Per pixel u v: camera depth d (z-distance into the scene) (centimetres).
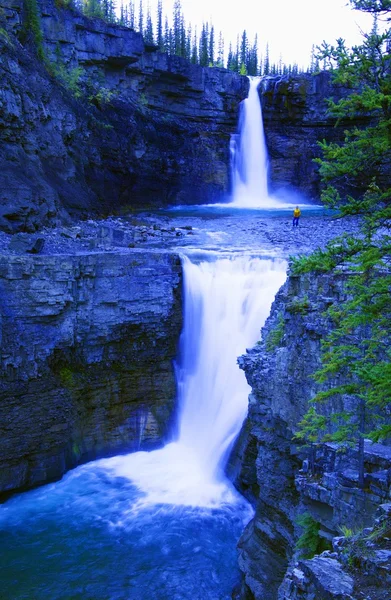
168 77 5234
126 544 1836
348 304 1140
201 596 1612
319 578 827
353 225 4159
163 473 2322
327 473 1299
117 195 4672
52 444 2261
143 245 3328
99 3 5628
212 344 2592
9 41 3262
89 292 2406
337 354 1161
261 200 5803
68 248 2831
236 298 2567
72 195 3753
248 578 1627
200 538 1864
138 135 4847
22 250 2530
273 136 5819
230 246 3378
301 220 4503
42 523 1964
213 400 2522
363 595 777
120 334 2523
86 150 4231
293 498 1617
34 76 3550
